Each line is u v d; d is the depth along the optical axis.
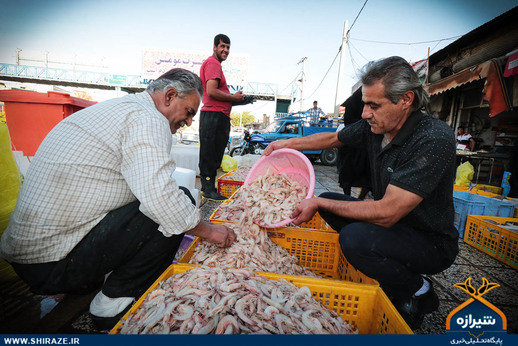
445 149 1.18
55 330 1.29
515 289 1.90
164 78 1.41
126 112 1.21
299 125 9.98
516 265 2.22
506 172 4.68
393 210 1.22
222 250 1.47
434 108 8.80
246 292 1.07
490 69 4.84
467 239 2.81
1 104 2.50
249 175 2.09
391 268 1.34
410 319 1.42
